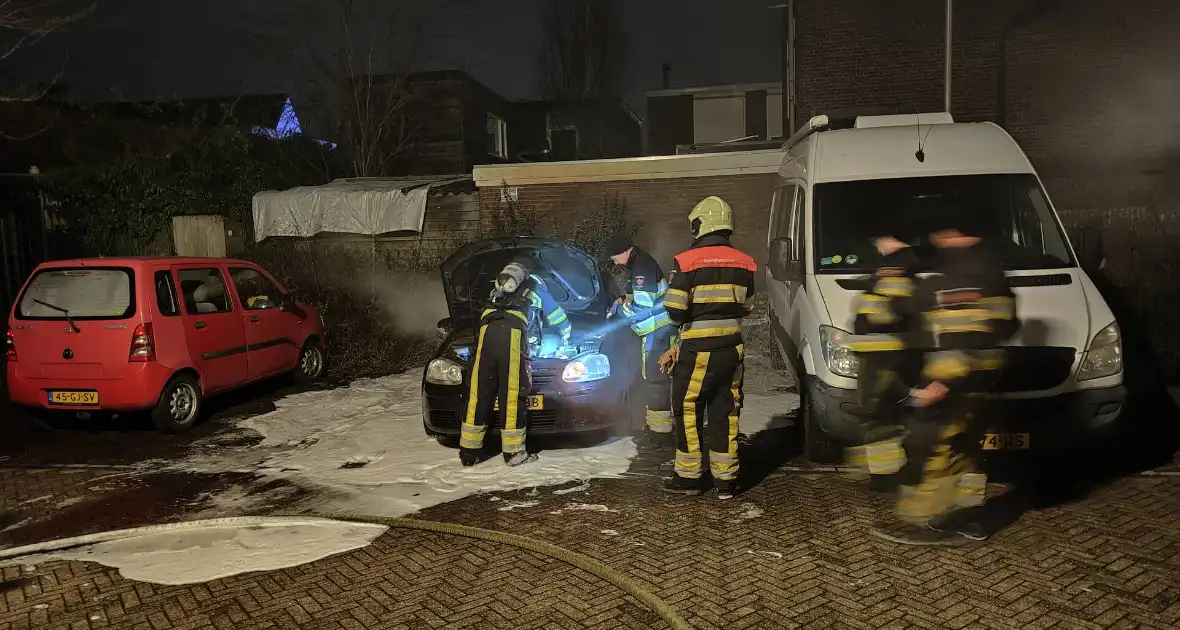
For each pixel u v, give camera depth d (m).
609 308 7.56
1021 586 3.71
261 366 8.26
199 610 3.81
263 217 14.55
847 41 13.24
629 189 13.15
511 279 5.81
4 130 14.78
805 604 3.62
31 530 5.04
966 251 4.32
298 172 18.73
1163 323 9.25
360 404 8.07
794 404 7.38
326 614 3.71
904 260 4.94
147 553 4.54
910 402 4.58
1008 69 12.68
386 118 21.17
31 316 7.05
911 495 4.66
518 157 26.66
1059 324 4.85
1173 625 3.32
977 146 6.29
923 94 13.02
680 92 26.34
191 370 7.34
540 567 4.14
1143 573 3.81
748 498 5.04
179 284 7.33
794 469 5.60
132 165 14.48
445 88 21.98
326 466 6.12
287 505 5.30
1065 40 12.45
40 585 4.16
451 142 22.12
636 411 6.85
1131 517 4.51
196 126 16.34
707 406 5.18
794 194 7.03
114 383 6.87
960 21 12.78
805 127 7.51
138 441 7.07
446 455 6.22
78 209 13.77
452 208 13.98
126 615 3.79
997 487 5.10
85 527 5.06
